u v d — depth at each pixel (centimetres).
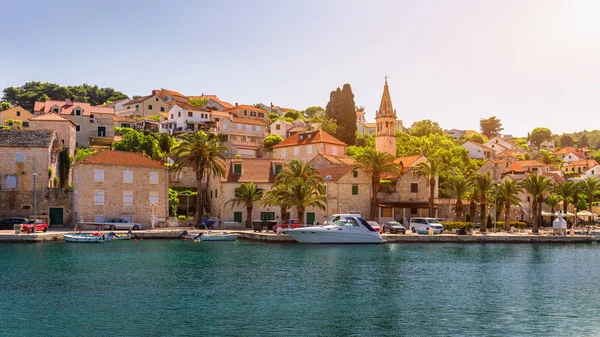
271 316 3188
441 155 12825
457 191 8356
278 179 8038
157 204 8006
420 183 9369
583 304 3584
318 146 11031
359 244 6862
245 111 16950
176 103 15612
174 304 3425
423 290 3981
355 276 4497
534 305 3544
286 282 4188
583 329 2994
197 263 5025
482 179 8044
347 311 3334
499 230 8931
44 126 9269
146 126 15388
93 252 5612
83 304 3388
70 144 9450
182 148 7938
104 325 2952
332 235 6838
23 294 3625
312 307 3416
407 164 9831
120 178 7706
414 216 9288
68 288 3825
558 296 3825
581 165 17875
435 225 7669
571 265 5306
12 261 4909
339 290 3934
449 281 4344
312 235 6788
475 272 4800
